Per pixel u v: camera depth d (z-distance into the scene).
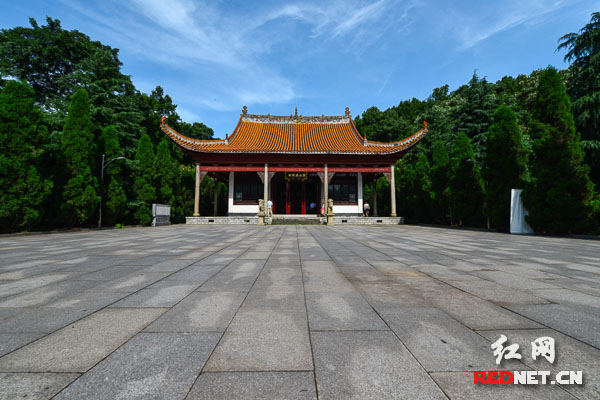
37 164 16.55
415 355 2.36
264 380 2.00
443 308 3.54
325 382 1.97
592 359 2.31
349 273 5.60
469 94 27.94
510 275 5.41
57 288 4.50
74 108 18.47
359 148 28.52
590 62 20.23
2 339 2.67
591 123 20.27
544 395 1.84
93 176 19.19
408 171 30.03
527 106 34.00
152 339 2.66
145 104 39.00
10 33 28.77
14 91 15.12
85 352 2.41
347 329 2.89
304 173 29.06
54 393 1.86
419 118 37.50
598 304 3.70
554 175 14.40
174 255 7.97
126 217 24.12
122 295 4.11
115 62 30.20
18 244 10.67
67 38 29.52
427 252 8.53
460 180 21.14
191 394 1.84
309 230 18.70
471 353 2.39
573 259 7.26
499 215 16.67
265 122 34.28
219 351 2.42
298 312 3.39
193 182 34.25
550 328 2.93
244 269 6.00
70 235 14.82
